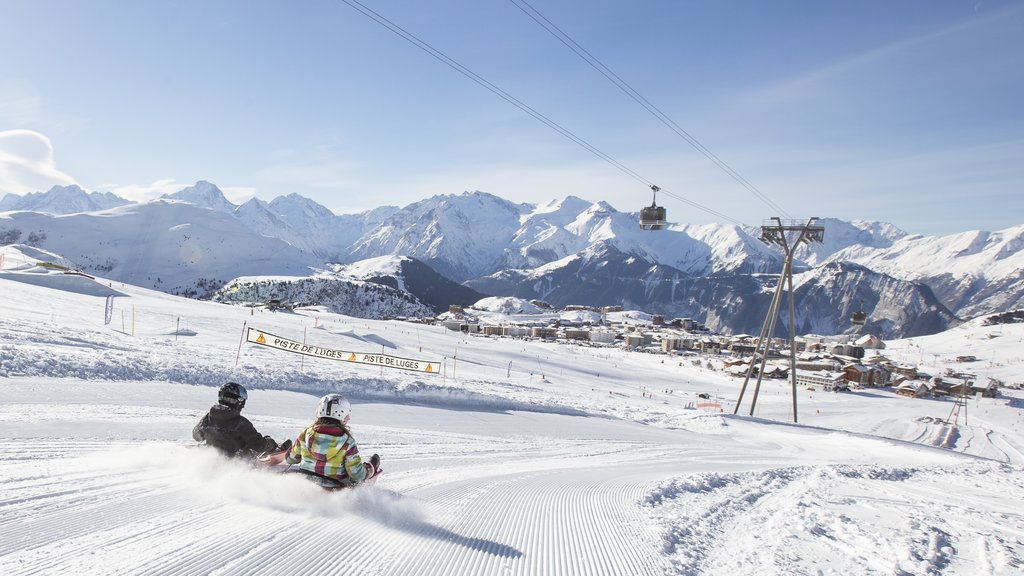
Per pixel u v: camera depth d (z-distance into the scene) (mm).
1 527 3725
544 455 12906
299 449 5434
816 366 123312
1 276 79375
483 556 4438
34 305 43062
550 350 117375
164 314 54219
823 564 5605
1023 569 5914
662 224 31094
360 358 30031
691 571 4918
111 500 4570
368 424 13883
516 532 5312
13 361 12438
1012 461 50250
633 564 4809
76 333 20656
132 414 9992
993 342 186750
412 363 30094
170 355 18922
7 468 5395
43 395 10719
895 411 84875
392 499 5855
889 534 7008
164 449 6176
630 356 141500
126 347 19453
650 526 6258
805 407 81000
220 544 3840
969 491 11766
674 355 152875
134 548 3609
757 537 6539
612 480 9539
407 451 10523
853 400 95062
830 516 7895
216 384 15531
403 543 4441
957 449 55000
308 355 28844
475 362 72125
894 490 11086
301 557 3807
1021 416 88875
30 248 132375
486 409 21188
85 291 79625
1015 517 8844
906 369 134875
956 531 7488
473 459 10633
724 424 30984
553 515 6242
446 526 5148
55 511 4160
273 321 72062
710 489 9719
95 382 12734
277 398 15578
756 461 17719
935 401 102688
